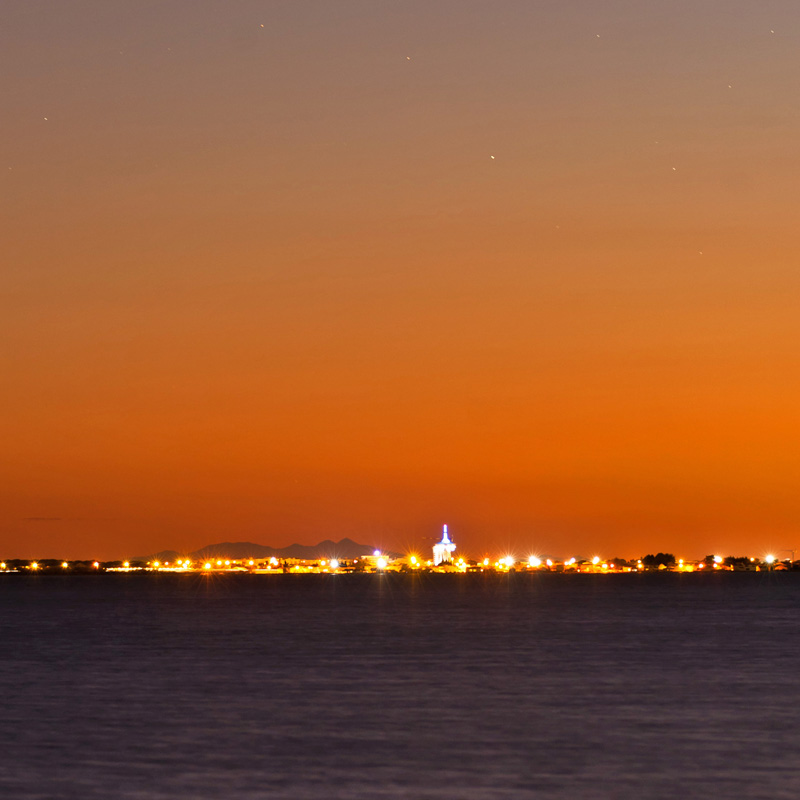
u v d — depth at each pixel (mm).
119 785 62156
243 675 114438
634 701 93625
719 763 67375
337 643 158125
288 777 63875
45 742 74750
